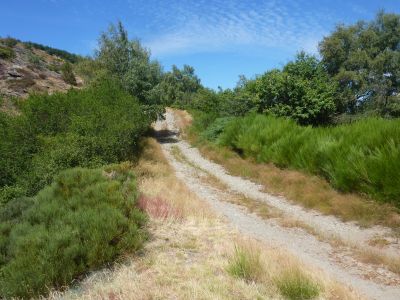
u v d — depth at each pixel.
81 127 14.91
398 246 7.63
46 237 6.14
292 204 11.25
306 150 13.68
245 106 24.28
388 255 7.13
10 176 12.59
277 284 5.07
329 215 9.99
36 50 69.81
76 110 16.89
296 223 9.11
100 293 5.02
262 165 15.84
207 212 9.20
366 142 11.34
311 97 20.95
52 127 15.83
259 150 16.97
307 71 22.28
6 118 15.92
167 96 29.61
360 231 8.69
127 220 7.02
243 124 20.22
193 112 41.09
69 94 19.22
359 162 10.44
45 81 36.91
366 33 27.72
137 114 19.89
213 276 5.34
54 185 8.32
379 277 6.14
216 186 13.80
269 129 17.42
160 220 7.98
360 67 27.62
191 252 6.46
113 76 26.88
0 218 7.50
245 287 4.95
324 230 8.77
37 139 14.48
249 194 12.52
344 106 27.34
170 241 6.92
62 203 7.57
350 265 6.69
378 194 9.83
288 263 5.73
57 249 5.86
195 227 7.85
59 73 46.19
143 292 4.83
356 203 9.84
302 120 21.48
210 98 35.19
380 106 26.81
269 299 4.68
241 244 6.53
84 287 5.39
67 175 8.60
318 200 10.84
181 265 5.81
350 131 13.02
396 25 27.88
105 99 19.67
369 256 6.89
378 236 8.23
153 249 6.54
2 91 29.50
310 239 8.16
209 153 20.53
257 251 6.01
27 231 6.51
